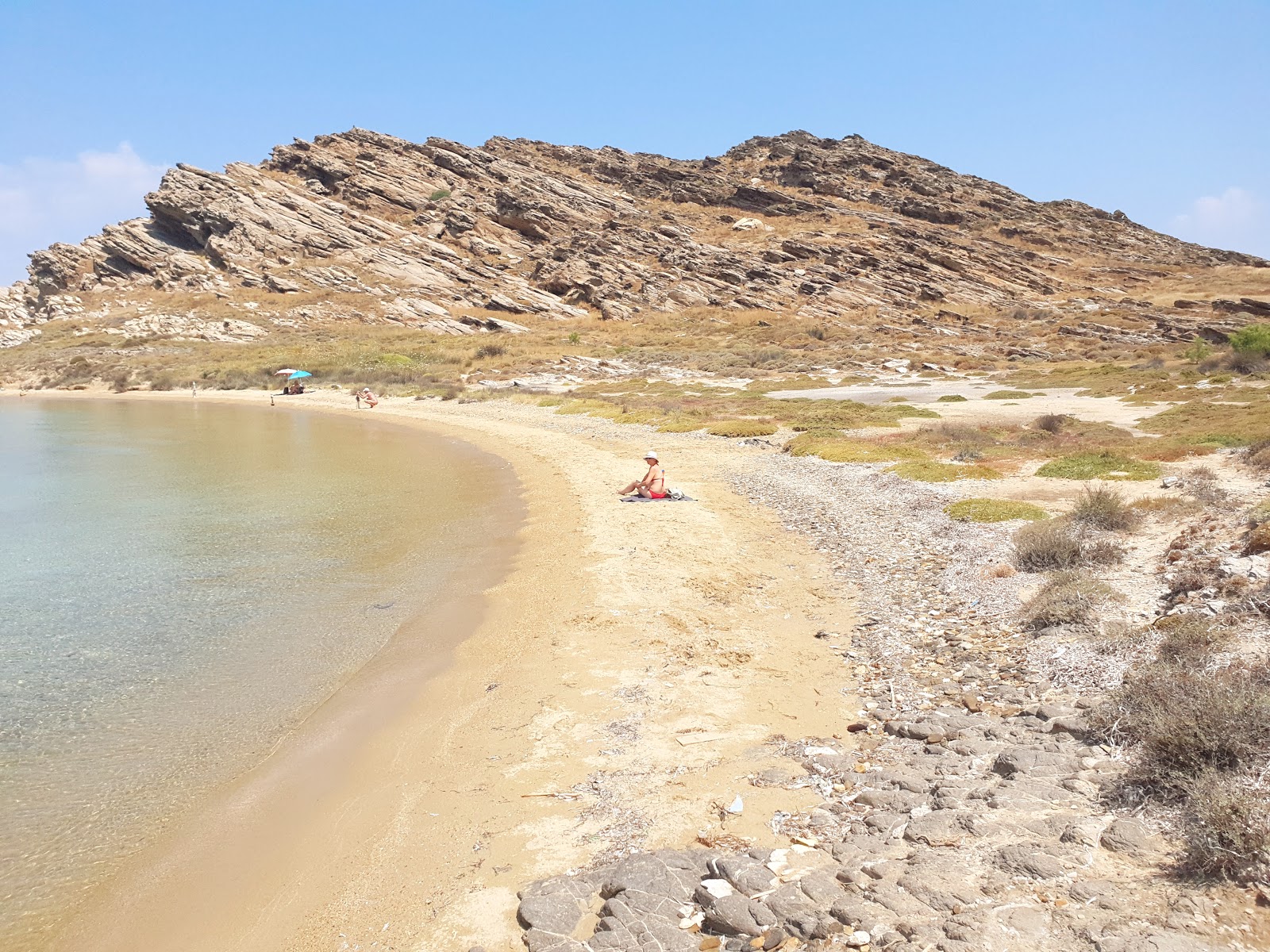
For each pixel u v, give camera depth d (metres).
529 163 157.88
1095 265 125.56
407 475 25.89
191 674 10.20
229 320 93.00
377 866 6.24
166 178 118.44
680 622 11.21
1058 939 4.05
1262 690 5.68
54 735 8.60
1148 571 10.33
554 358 71.94
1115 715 6.39
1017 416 31.36
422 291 105.81
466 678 9.88
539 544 16.16
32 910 5.93
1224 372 42.34
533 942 4.98
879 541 14.54
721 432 30.92
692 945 4.66
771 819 6.14
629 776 7.20
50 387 75.81
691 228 129.38
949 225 139.12
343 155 137.50
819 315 93.25
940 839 5.24
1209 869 4.34
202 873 6.32
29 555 16.28
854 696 8.50
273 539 17.30
